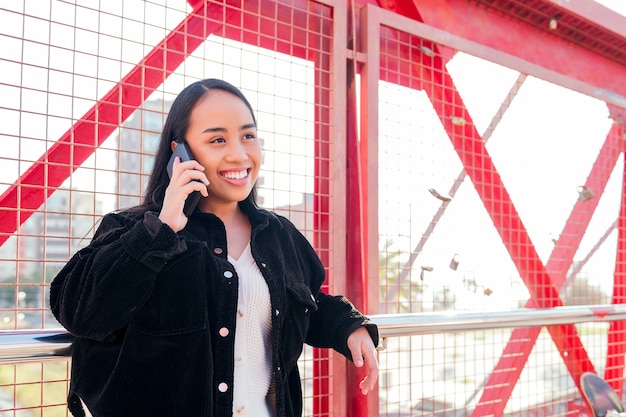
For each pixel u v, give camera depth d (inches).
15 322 72.9
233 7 92.6
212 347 57.8
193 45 94.2
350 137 107.9
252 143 66.4
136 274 52.8
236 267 63.2
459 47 123.6
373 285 104.3
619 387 164.2
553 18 145.7
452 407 119.5
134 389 54.0
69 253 77.4
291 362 66.6
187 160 60.8
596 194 162.1
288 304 66.0
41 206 81.8
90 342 57.8
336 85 104.6
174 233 54.6
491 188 130.3
